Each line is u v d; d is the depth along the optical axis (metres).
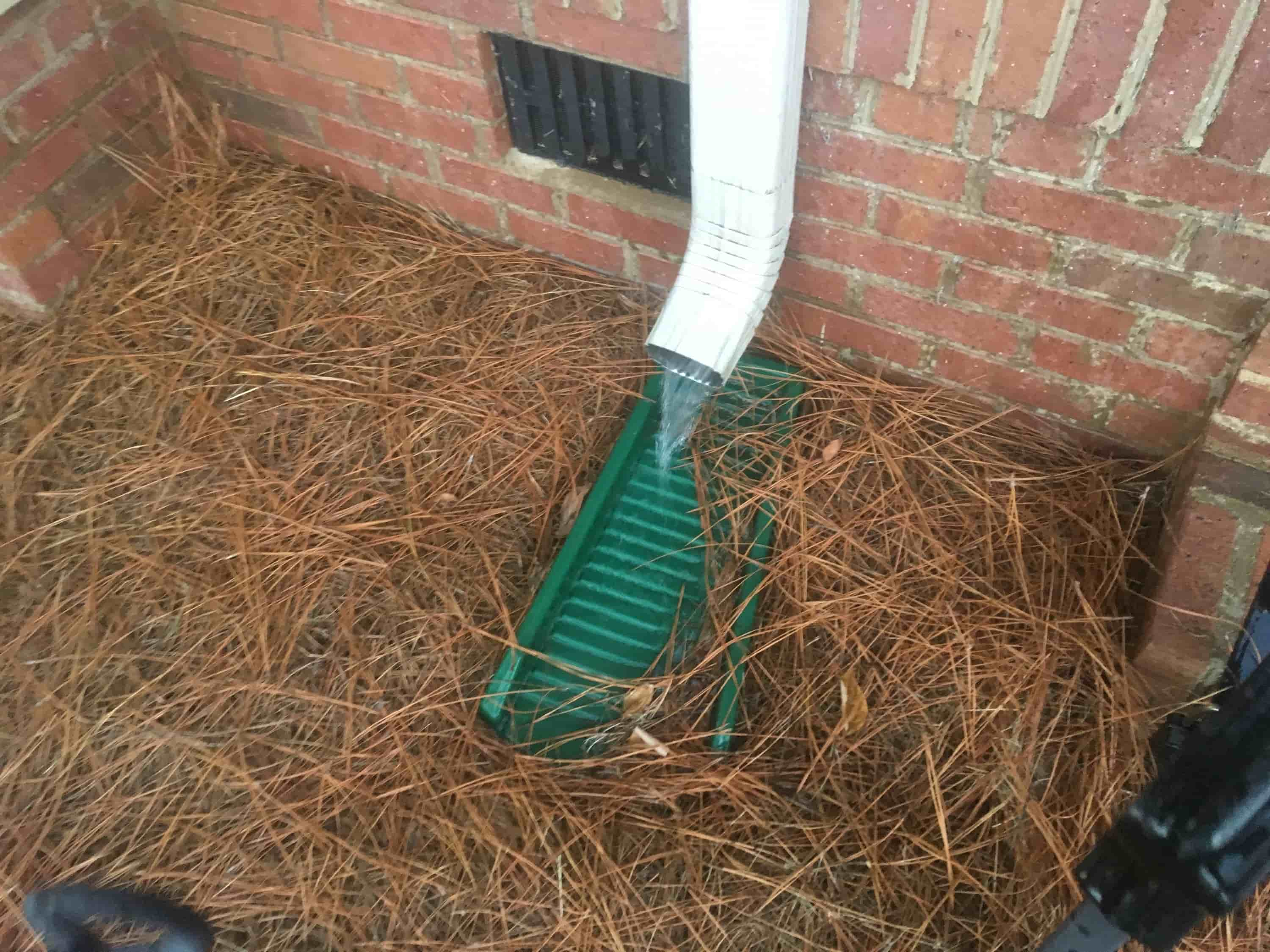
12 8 1.54
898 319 1.50
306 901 1.21
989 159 1.22
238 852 1.25
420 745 1.31
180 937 1.15
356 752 1.30
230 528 1.49
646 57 1.37
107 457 1.59
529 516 1.51
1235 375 1.26
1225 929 1.11
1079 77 1.08
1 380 1.68
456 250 1.81
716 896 1.20
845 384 1.59
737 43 1.13
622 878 1.20
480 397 1.62
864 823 1.22
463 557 1.46
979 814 1.22
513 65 1.53
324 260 1.80
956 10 1.09
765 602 1.40
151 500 1.54
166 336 1.72
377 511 1.51
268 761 1.31
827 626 1.36
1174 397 1.35
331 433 1.59
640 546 1.47
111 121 1.76
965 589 1.37
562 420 1.60
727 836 1.23
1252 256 1.15
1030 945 1.13
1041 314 1.36
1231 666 1.25
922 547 1.41
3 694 1.37
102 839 1.27
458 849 1.23
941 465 1.50
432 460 1.56
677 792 1.25
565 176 1.65
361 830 1.25
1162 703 1.27
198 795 1.29
